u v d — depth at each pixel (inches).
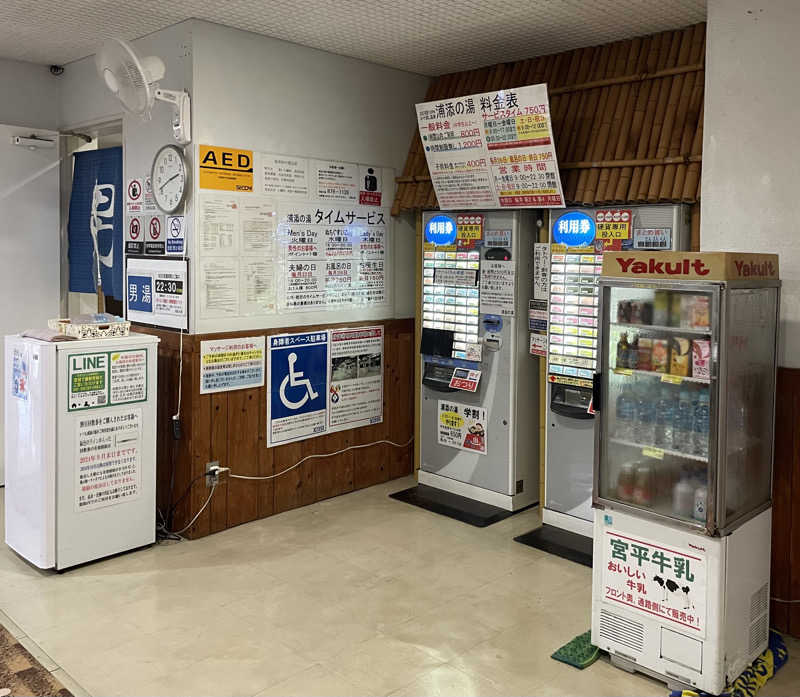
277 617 137.6
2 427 207.3
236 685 116.0
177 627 133.5
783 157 132.2
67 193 218.2
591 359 169.9
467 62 201.6
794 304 131.6
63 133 215.0
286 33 175.9
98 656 123.6
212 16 163.6
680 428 117.2
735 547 115.3
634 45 173.6
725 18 137.9
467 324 196.5
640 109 166.7
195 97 165.9
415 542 173.8
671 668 117.2
